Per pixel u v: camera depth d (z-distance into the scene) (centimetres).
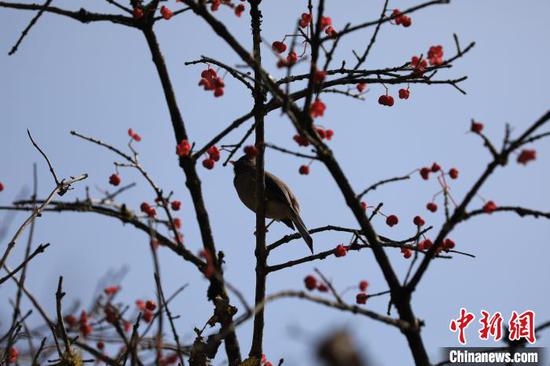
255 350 1093
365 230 920
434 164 922
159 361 838
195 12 960
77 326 903
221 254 1080
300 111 928
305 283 870
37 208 921
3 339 869
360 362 619
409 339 880
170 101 1156
